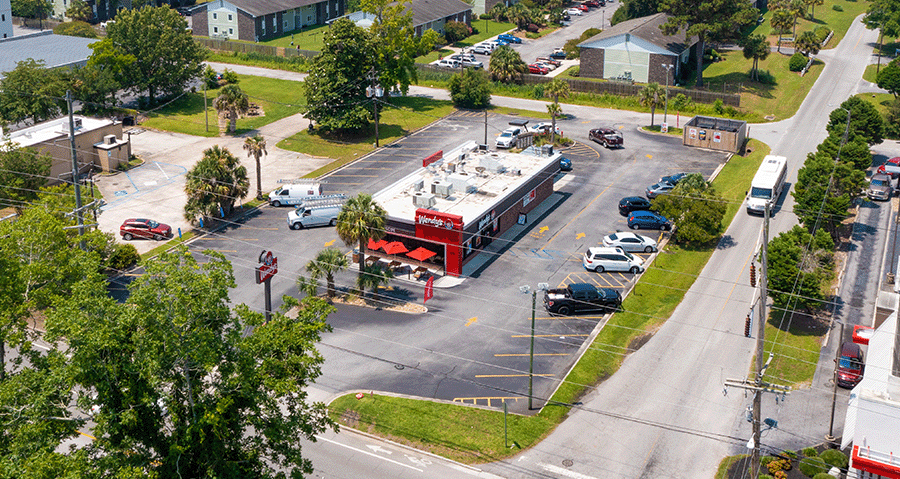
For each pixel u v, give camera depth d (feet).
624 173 272.72
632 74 387.75
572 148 300.81
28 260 133.28
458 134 317.63
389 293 190.60
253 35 466.70
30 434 93.15
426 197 204.33
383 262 205.87
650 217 226.79
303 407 108.06
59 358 94.58
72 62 362.74
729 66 410.31
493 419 143.33
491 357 163.32
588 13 568.41
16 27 527.81
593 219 234.17
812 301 178.70
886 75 342.23
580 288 181.57
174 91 353.72
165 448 97.71
